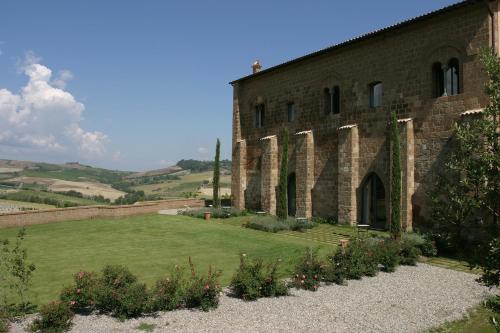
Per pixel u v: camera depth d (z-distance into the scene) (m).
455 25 21.19
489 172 6.91
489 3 19.69
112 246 19.97
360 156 25.98
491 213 7.16
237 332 9.63
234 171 36.84
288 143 30.73
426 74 22.53
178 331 9.62
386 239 18.44
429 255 18.11
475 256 7.03
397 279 14.70
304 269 14.02
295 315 10.89
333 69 28.17
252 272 12.86
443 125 21.55
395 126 21.97
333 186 27.81
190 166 173.38
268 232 24.61
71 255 17.81
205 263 16.56
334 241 21.67
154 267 15.69
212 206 37.28
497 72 7.23
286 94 32.22
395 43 24.22
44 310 9.43
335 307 11.60
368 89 25.83
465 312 11.35
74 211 29.11
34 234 23.58
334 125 27.92
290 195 31.97
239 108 37.16
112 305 10.58
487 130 7.12
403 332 9.91
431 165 22.00
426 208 22.06
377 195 25.34
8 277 13.93
